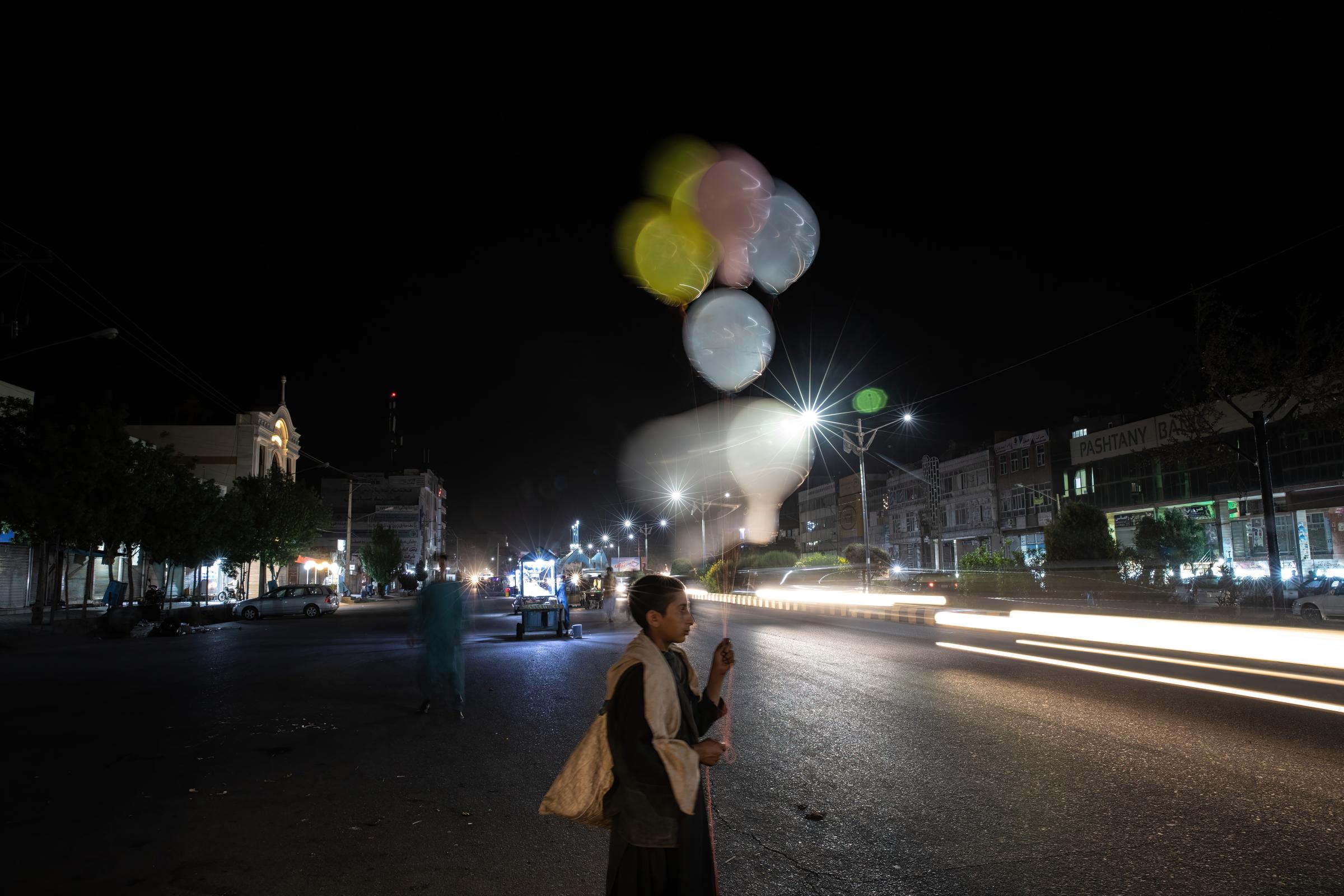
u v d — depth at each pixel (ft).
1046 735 25.11
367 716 30.63
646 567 199.93
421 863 15.33
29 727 28.94
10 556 112.37
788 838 16.44
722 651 10.03
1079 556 103.30
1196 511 126.82
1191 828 16.48
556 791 9.24
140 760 23.66
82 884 14.38
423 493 307.17
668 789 8.84
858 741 24.68
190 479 100.58
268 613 108.88
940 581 115.03
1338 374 73.92
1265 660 43.50
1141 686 34.42
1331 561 105.19
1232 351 79.25
